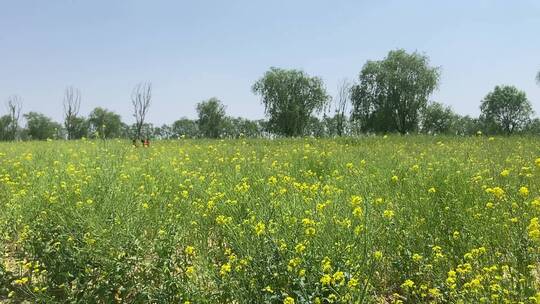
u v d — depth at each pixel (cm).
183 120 10238
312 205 567
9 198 762
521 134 2409
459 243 512
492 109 7638
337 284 410
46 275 535
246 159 1191
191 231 579
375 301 460
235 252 517
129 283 486
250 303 425
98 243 508
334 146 1727
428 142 2003
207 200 691
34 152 1504
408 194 666
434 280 466
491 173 834
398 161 1025
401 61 5766
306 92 6712
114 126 7962
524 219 514
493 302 390
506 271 439
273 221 517
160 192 743
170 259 487
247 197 613
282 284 434
